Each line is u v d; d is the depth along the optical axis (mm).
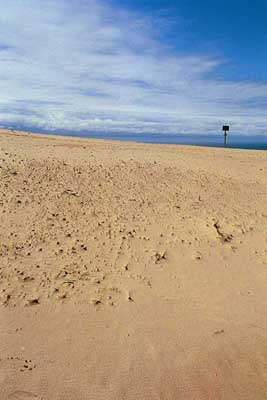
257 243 6129
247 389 3213
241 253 5746
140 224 6320
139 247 5535
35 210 6379
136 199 7516
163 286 4660
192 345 3695
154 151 13797
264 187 9367
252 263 5477
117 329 3818
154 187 8414
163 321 4012
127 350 3549
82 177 8539
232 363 3504
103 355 3459
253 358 3584
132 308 4172
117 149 13461
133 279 4727
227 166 11586
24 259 4840
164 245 5695
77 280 4535
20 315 3857
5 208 6266
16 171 8242
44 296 4184
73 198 7141
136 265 5051
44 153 10773
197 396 3111
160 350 3586
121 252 5332
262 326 4074
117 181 8562
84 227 5980
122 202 7262
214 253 5652
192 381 3260
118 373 3270
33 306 4012
